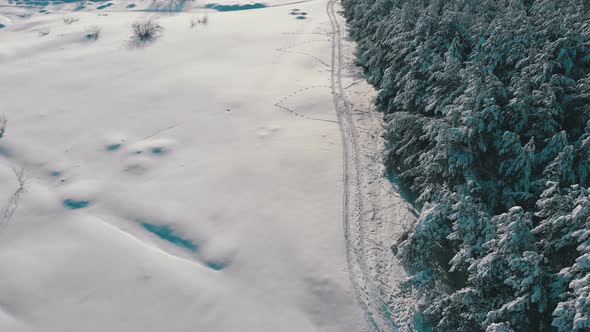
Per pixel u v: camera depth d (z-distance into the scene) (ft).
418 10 72.43
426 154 44.45
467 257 33.35
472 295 32.14
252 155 59.16
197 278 41.16
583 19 55.57
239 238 45.24
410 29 67.26
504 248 29.58
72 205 50.78
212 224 47.26
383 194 51.72
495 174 42.14
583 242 27.81
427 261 39.22
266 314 37.76
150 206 50.16
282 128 65.72
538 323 29.55
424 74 56.29
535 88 45.24
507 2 73.87
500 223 31.76
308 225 46.91
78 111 72.59
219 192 52.11
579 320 23.80
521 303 28.17
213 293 39.65
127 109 72.79
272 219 47.65
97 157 60.08
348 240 45.06
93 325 37.19
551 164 35.76
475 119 39.93
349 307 38.29
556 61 46.11
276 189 52.37
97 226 47.57
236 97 75.56
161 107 73.15
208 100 75.00
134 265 42.57
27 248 44.83
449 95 48.55
